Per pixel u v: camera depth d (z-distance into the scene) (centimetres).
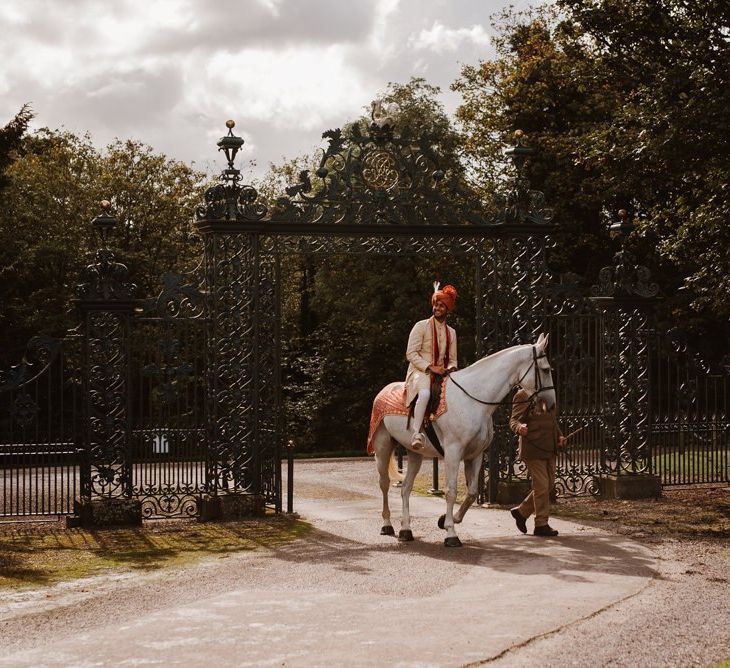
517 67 3569
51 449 1452
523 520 1320
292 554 1198
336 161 1549
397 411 1267
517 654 739
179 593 977
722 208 1694
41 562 1173
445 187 1711
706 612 876
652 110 1648
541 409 1299
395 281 3797
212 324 1509
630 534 1312
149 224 3834
